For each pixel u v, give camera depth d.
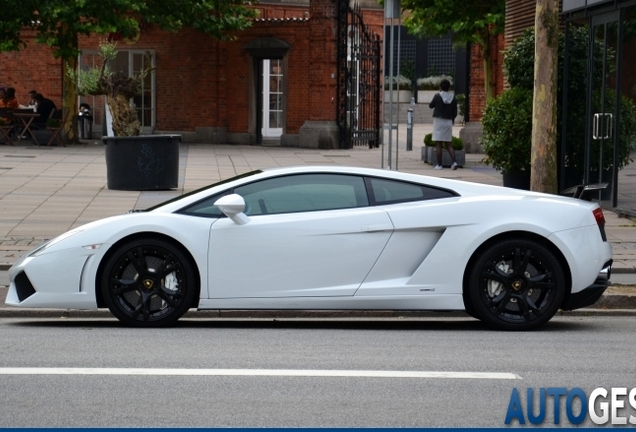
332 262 11.37
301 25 44.53
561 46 23.31
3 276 14.95
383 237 11.40
